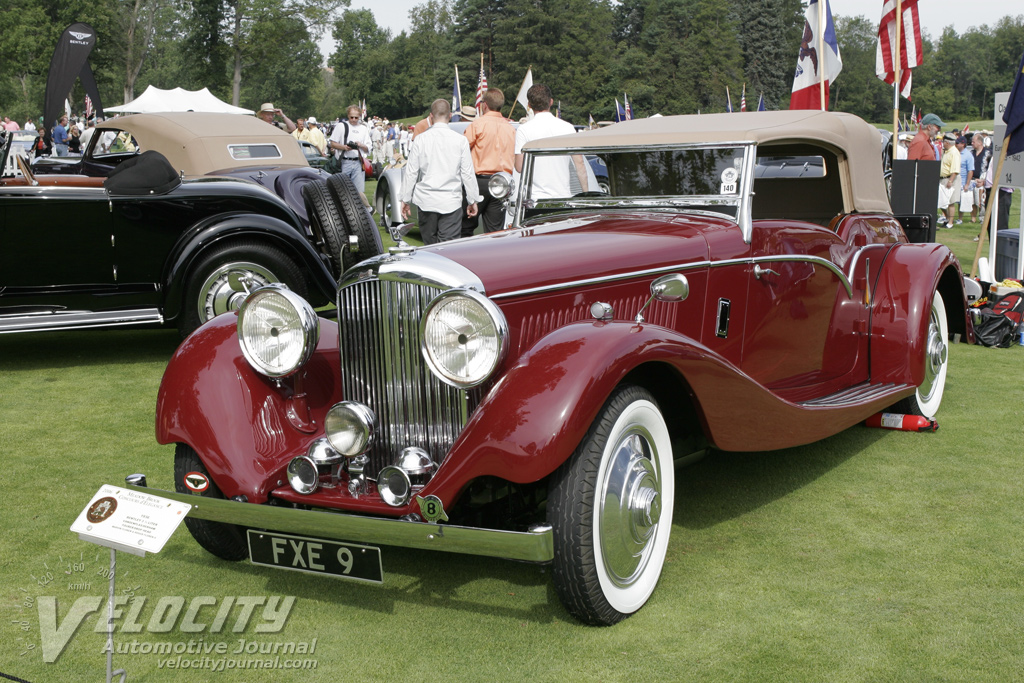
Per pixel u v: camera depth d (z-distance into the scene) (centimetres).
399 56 11256
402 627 267
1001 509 351
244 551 319
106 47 4231
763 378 385
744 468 408
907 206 866
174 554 325
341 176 580
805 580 291
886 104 10769
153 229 581
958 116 12488
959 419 479
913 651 245
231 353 296
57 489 383
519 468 233
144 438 455
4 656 252
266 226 594
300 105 10312
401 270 276
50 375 586
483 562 315
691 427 310
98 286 577
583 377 239
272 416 291
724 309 351
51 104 1247
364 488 276
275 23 3144
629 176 391
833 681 231
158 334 732
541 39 7738
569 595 251
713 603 276
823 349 417
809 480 390
